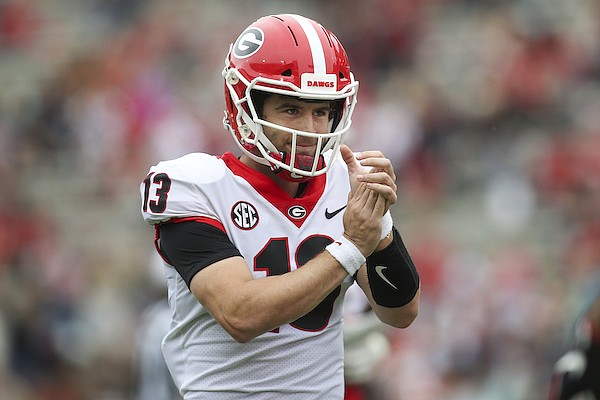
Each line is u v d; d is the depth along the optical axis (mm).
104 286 44156
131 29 58750
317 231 11797
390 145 48062
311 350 11656
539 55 54281
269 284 10867
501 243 46250
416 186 48438
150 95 50281
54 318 41250
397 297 12094
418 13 57812
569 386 16078
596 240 44781
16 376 38656
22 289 41062
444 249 44469
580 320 16391
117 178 49531
